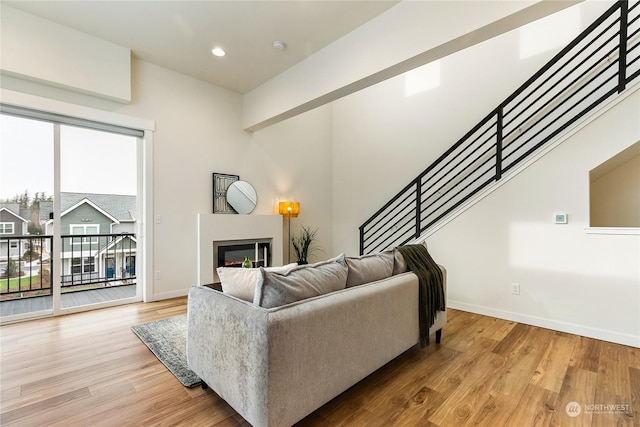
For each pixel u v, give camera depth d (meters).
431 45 2.40
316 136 5.83
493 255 3.23
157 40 3.25
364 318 1.77
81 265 3.79
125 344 2.49
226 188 4.46
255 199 4.82
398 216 5.08
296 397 1.39
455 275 3.52
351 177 5.79
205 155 4.25
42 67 2.89
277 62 3.67
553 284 2.85
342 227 5.95
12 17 2.74
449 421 1.57
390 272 2.27
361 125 5.62
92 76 3.18
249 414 1.36
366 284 1.96
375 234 5.41
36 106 2.96
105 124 3.46
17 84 2.87
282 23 2.93
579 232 2.71
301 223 5.57
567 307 2.77
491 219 3.25
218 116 4.39
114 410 1.65
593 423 1.54
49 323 2.96
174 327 2.85
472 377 2.01
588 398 1.76
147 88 3.71
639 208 3.19
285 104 3.89
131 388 1.86
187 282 4.06
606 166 2.83
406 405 1.71
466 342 2.57
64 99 3.13
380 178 5.34
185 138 4.05
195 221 4.14
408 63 2.64
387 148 5.23
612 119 2.55
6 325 2.89
